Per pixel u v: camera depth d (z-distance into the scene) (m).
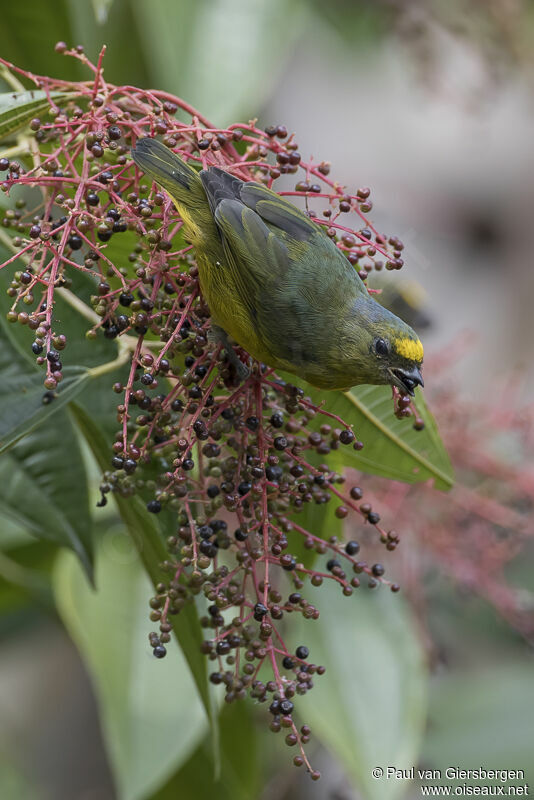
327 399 6.71
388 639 8.39
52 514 6.83
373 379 6.57
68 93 5.80
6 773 10.66
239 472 5.55
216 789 8.98
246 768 8.95
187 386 5.54
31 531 6.81
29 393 5.96
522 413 9.48
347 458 6.73
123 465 5.41
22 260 6.14
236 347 6.36
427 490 8.94
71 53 5.79
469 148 15.55
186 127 5.87
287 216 6.30
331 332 6.38
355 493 5.79
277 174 5.96
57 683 11.38
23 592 9.40
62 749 11.14
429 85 12.18
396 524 9.05
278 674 5.30
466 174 15.62
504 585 9.48
